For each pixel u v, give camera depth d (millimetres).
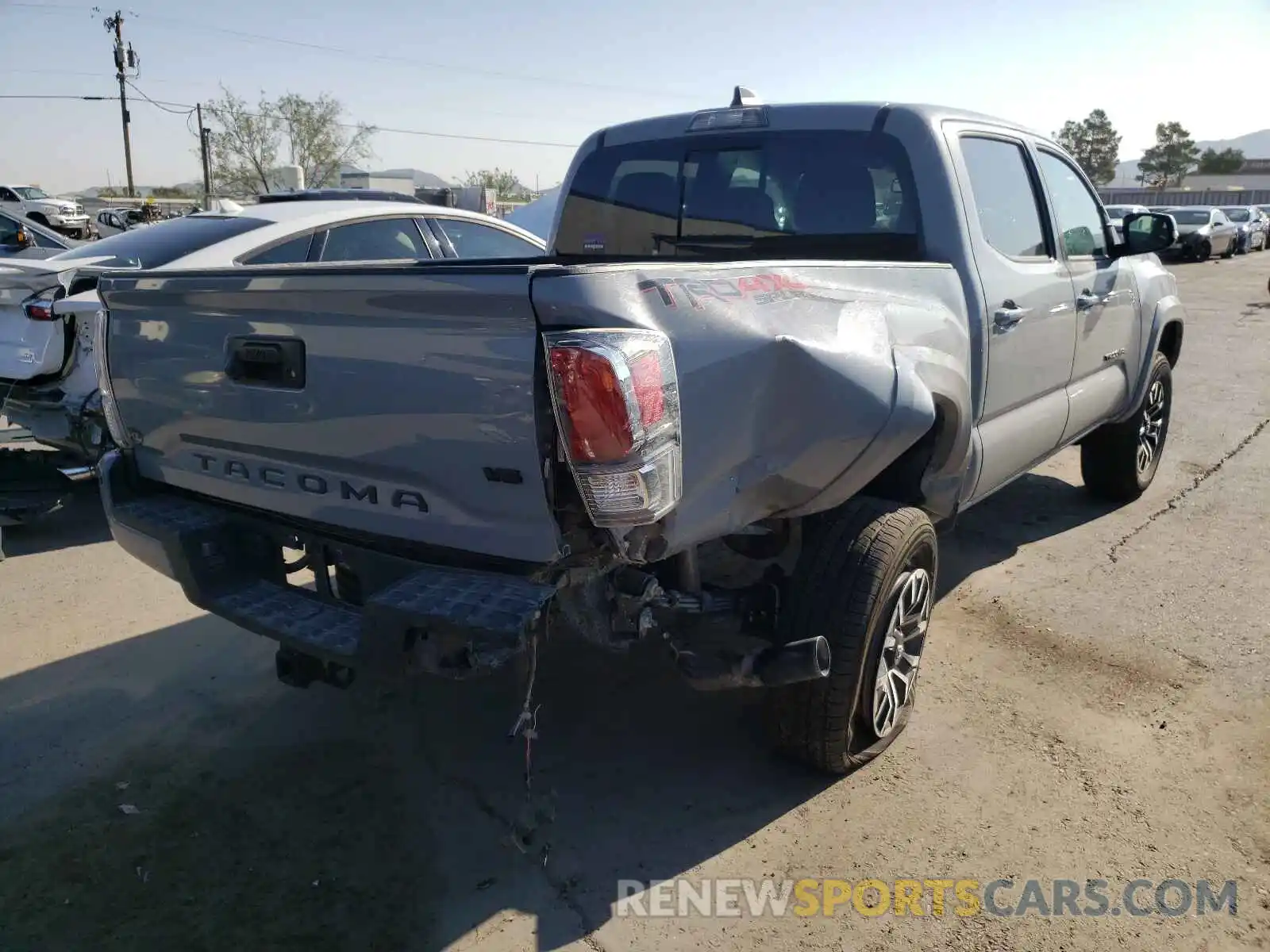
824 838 2980
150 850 2949
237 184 45188
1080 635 4246
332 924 2648
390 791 3252
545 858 2893
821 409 2697
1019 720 3590
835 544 2994
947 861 2867
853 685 2998
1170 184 95312
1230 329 13773
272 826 3068
